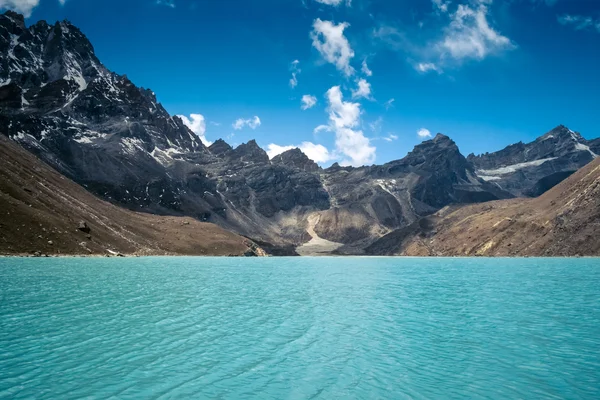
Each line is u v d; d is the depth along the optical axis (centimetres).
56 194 18200
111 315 3712
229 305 4522
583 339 3042
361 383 2123
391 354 2641
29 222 13662
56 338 2850
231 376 2197
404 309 4375
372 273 10588
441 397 1953
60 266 9200
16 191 14900
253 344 2847
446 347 2811
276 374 2242
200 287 6278
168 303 4547
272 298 5191
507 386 2103
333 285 7081
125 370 2252
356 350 2720
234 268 12125
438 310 4316
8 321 3331
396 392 2011
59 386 1998
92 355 2497
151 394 1933
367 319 3781
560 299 5169
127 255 16750
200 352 2622
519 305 4678
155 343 2805
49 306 4056
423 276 9325
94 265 10212
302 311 4184
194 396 1922
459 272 10600
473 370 2334
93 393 1925
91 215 19200
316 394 1972
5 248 11825
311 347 2789
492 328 3409
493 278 8412
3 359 2378
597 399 1948
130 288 5784
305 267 14088
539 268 11481
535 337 3114
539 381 2175
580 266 12281
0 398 1836
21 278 6438
